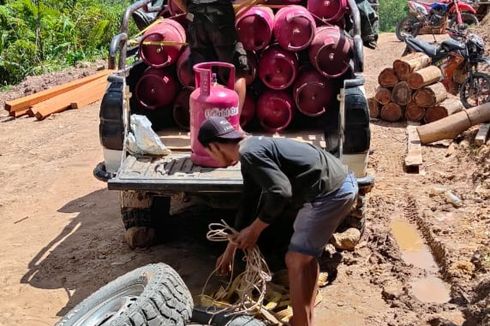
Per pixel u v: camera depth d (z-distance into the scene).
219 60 4.54
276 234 4.95
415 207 5.44
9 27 12.20
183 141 4.71
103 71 10.82
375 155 6.86
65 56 12.57
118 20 14.16
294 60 4.64
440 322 3.79
